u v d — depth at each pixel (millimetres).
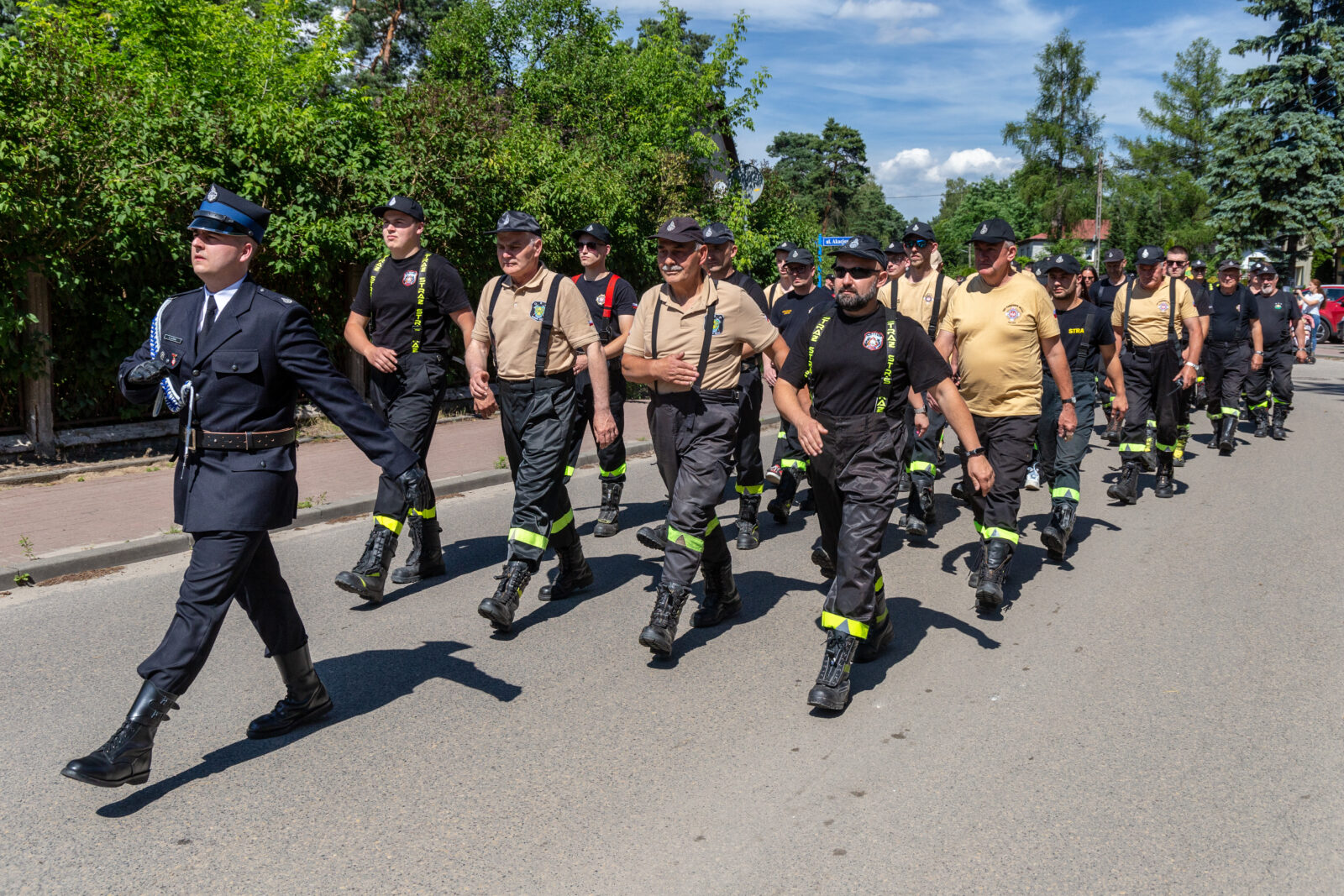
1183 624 5113
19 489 7953
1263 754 3633
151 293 9320
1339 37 36625
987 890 2795
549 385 5031
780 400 4184
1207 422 13828
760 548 6738
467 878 2850
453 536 7027
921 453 6949
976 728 3869
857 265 3969
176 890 2789
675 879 2848
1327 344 33719
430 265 5594
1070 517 6352
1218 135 39062
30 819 3172
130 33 14680
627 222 16344
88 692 4207
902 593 5703
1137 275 8133
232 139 10078
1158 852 2982
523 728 3863
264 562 3646
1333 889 2797
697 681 4348
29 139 8070
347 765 3555
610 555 6566
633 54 22016
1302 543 6762
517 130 14422
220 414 3361
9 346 8164
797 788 3389
